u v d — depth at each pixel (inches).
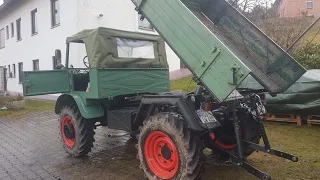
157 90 210.7
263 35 155.7
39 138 265.6
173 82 526.0
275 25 404.5
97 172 169.0
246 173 155.6
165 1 131.0
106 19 471.5
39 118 381.1
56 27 505.7
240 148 129.8
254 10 523.8
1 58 868.0
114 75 181.3
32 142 250.1
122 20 498.9
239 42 167.5
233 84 108.0
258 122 145.3
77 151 193.6
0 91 735.1
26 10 643.5
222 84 111.7
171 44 130.2
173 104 131.5
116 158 194.1
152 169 142.5
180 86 466.9
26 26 652.1
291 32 381.1
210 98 130.3
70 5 453.1
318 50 358.0
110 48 181.5
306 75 245.4
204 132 135.6
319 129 236.2
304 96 240.5
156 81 210.2
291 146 196.9
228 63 109.3
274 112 263.6
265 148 137.9
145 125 143.2
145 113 154.0
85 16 446.3
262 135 140.2
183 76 602.5
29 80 186.9
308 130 235.3
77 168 177.3
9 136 276.4
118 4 489.7
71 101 204.2
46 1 542.9
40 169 177.8
